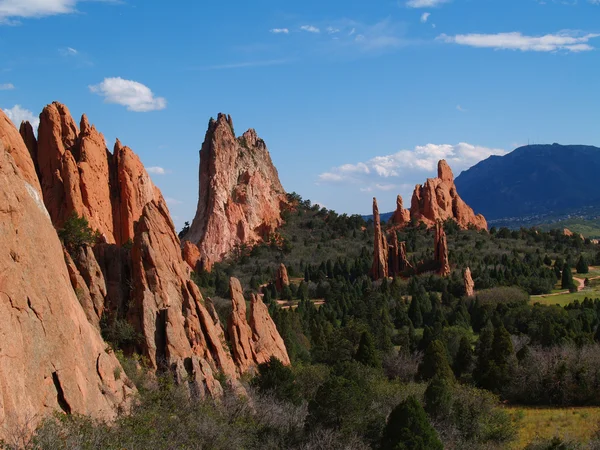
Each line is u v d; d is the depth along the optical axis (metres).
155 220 63.38
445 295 168.88
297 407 62.19
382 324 134.12
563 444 60.25
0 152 37.25
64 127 73.50
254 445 50.12
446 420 63.84
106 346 50.44
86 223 60.97
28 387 34.97
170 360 56.31
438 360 94.06
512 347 96.06
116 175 77.50
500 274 186.50
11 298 34.91
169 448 40.59
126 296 59.84
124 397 46.78
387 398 67.19
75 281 55.44
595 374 88.06
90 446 34.19
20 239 37.00
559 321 126.94
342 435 51.66
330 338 110.88
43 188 70.12
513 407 87.44
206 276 180.12
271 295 186.50
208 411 49.16
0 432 31.06
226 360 64.25
